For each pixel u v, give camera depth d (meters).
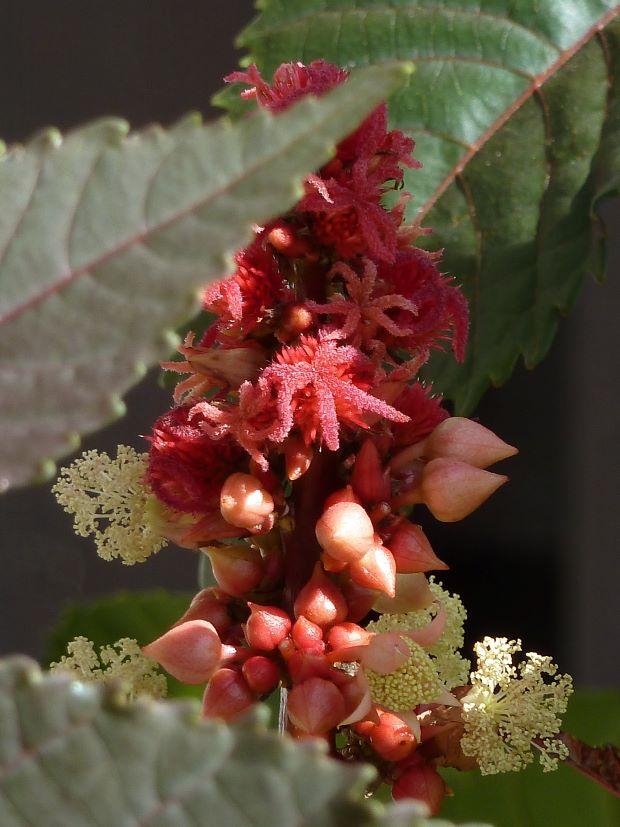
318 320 0.26
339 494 0.27
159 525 0.29
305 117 0.19
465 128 0.36
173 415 0.27
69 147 0.20
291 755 0.19
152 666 0.28
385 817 0.19
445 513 0.27
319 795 0.19
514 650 0.28
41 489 0.68
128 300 0.20
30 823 0.20
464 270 0.36
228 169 0.19
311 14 0.37
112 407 0.20
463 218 0.36
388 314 0.26
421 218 0.36
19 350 0.20
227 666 0.27
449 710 0.28
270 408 0.26
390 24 0.37
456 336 0.27
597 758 0.29
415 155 0.36
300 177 0.19
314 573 0.27
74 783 0.20
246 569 0.27
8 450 0.20
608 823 0.34
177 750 0.20
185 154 0.20
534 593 0.68
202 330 0.34
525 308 0.36
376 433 0.27
